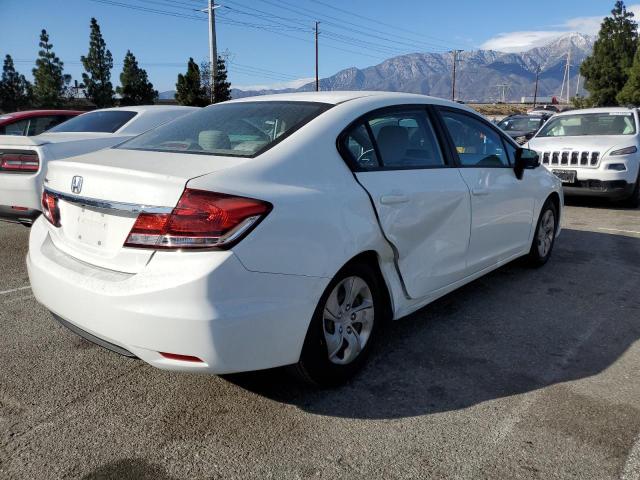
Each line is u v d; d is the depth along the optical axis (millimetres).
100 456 2340
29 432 2506
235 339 2314
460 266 3793
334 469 2268
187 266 2260
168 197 2312
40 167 5359
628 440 2455
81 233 2689
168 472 2244
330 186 2758
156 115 6953
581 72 56031
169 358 2340
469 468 2271
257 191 2432
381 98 3402
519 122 15898
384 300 3254
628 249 6102
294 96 3424
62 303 2592
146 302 2279
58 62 63562
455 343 3525
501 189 4195
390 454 2367
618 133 9234
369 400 2812
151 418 2635
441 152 3686
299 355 2594
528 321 3908
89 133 6320
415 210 3223
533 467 2277
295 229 2488
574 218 8211
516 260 5293
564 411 2697
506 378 3049
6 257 5465
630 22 53469
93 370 3117
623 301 4340
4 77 61938
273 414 2682
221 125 3105
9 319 3848
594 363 3236
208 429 2551
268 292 2400
